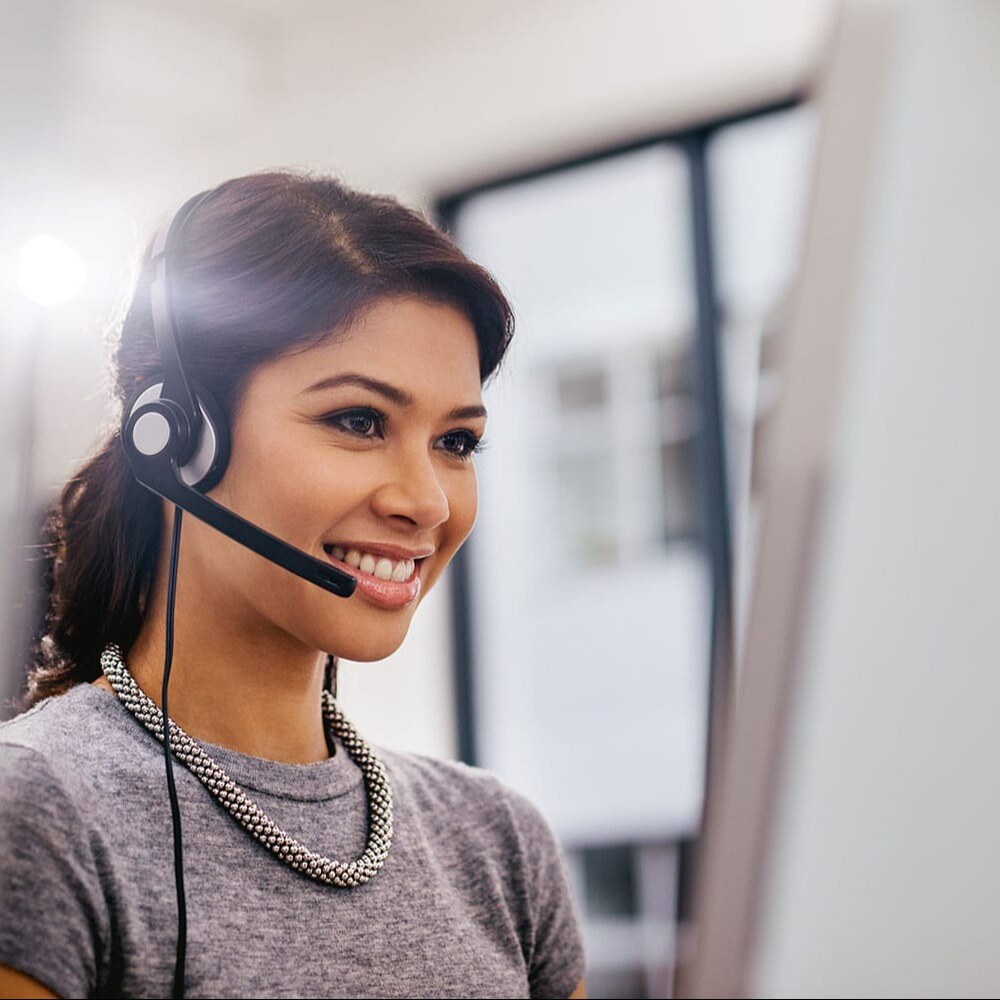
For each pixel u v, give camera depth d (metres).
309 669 1.00
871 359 0.68
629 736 3.78
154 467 0.93
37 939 0.79
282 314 0.95
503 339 1.06
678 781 3.71
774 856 0.68
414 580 1.00
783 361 0.69
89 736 0.90
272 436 0.94
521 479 3.93
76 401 1.13
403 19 3.80
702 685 3.68
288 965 0.88
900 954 0.65
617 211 3.85
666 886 3.68
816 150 0.71
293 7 3.82
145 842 0.87
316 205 1.00
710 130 3.55
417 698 3.76
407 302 0.98
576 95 3.60
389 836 1.00
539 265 3.93
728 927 0.69
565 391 3.91
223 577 0.95
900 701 0.67
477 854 1.08
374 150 3.88
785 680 0.68
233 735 0.97
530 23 3.66
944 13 0.70
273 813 0.95
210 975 0.85
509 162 3.76
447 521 1.03
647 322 3.82
